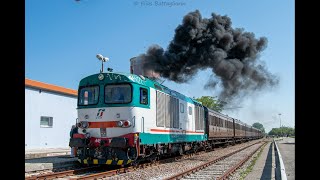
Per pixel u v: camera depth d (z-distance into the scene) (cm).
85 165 1579
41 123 2902
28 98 2722
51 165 1507
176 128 1889
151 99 1534
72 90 3291
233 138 4516
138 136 1392
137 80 1448
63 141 3128
